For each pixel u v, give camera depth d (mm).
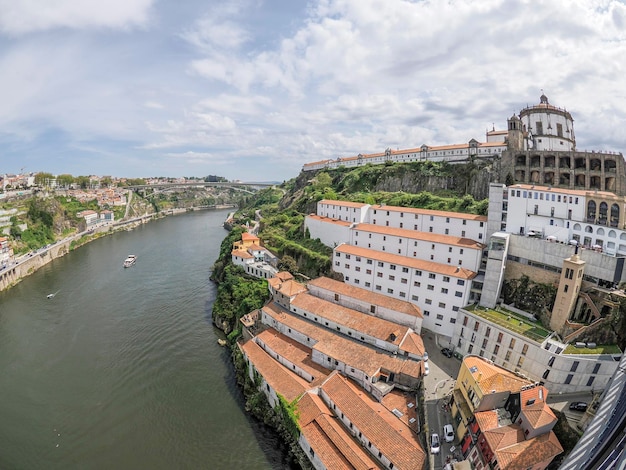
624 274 55406
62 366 74375
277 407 58312
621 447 35438
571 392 51406
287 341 71750
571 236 67062
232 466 52000
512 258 69000
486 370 49719
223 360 76625
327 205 111625
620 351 51844
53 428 58531
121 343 82562
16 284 123062
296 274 99375
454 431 49531
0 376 71250
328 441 49188
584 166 94812
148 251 164250
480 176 116062
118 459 52969
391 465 44688
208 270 133625
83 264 145375
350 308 77562
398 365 58094
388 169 144625
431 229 86188
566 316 56875
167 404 63719
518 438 41906
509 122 111438
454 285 68812
